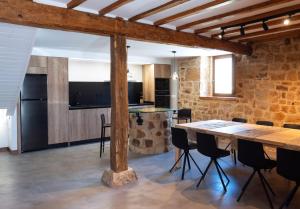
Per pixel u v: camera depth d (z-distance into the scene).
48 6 3.15
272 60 5.57
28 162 5.13
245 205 3.23
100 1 3.23
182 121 7.50
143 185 3.89
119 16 3.79
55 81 6.22
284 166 2.92
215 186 3.85
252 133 3.71
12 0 2.92
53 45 5.72
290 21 3.90
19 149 5.81
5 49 3.84
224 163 5.00
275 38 5.34
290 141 3.17
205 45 4.95
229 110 6.52
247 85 6.08
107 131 7.19
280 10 3.54
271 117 5.64
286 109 5.38
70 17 3.32
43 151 6.01
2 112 6.04
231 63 6.83
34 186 3.87
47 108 6.14
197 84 7.43
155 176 4.28
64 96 6.38
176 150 4.61
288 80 5.32
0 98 5.01
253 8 3.35
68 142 6.51
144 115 5.73
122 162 3.93
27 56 4.12
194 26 4.38
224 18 3.97
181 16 3.66
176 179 4.14
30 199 3.42
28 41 3.79
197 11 3.42
